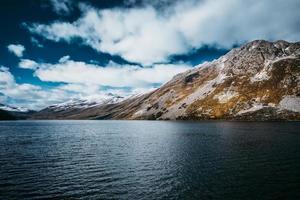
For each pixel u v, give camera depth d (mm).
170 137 116062
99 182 44719
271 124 188500
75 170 53562
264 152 68938
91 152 76062
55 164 59531
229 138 103375
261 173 48312
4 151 78562
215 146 82188
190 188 40562
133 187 41688
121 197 37281
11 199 36500
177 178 46219
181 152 72750
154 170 52531
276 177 45531
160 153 72375
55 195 38250
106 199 36562
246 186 40906
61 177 48062
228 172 49562
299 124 184875
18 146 90438
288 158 60688
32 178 47281
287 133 118062
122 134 141375
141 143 97000
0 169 54406
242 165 54906
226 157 63594
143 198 36719
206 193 38156
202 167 54062
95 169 54281
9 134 145250
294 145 80375
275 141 90250
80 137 126312
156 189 40469
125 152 75500
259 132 125500
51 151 78500
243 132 127312
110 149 82000
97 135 137500
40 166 57438
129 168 54844
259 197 36156
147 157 66750
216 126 178125
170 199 36156
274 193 37562
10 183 44125
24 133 153500
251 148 75875
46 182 44812
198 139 103500
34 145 93312
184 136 118062
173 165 56656
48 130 182875
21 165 58406
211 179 45156
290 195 36625
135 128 192125
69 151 78312
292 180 43531
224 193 38000
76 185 43031
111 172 51562
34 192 39562
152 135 129750
